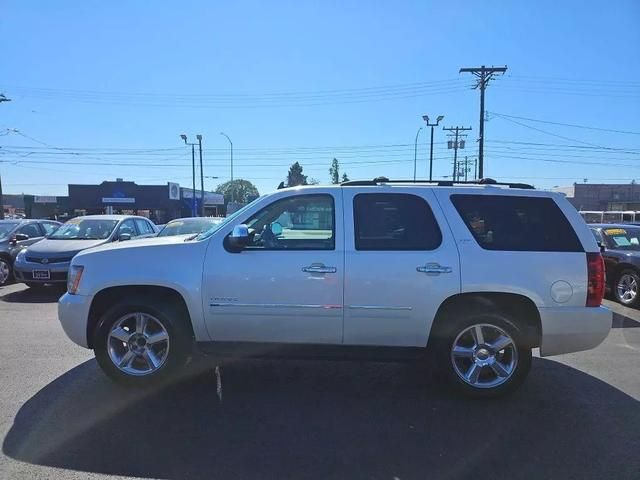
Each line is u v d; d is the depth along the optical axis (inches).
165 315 192.5
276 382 207.5
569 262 185.9
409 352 190.5
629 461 145.5
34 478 133.8
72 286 200.1
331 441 156.5
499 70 1384.1
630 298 381.4
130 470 138.4
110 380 206.4
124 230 493.7
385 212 192.2
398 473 138.4
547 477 136.6
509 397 193.0
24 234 512.7
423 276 184.4
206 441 155.5
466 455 148.4
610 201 2933.1
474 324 187.0
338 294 186.2
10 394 190.7
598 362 239.0
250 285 188.7
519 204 192.4
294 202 195.5
